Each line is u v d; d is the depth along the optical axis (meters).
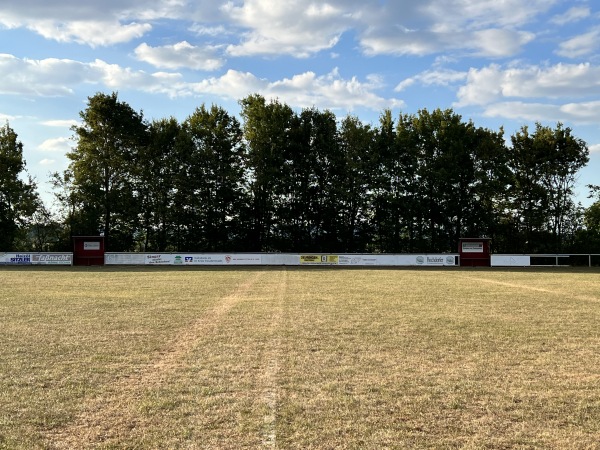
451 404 6.96
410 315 14.69
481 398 7.22
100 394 7.38
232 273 33.81
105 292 20.81
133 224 55.59
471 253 46.16
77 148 54.41
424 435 5.92
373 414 6.58
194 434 5.92
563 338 11.40
